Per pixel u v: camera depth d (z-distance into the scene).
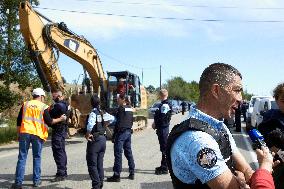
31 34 12.24
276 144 3.04
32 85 25.00
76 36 14.98
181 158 1.85
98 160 7.38
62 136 8.38
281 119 3.70
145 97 23.47
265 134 3.42
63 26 14.09
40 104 7.86
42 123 7.89
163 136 8.90
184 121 1.96
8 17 24.22
